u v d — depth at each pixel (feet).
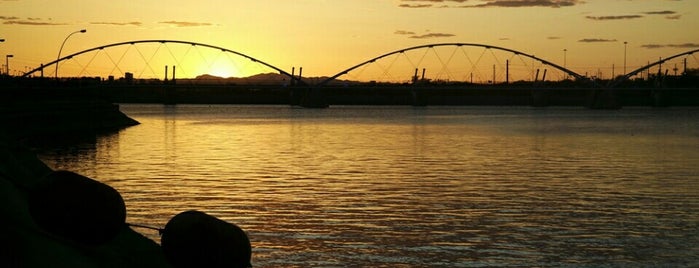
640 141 255.70
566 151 201.87
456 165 153.17
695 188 111.96
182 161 155.84
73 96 325.21
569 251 65.26
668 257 63.31
